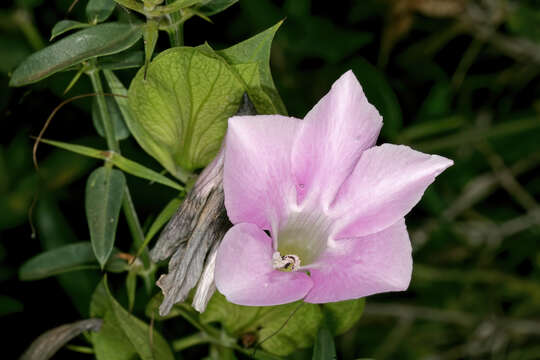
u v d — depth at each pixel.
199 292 0.34
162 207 0.43
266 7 0.46
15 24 0.42
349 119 0.34
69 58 0.35
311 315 0.36
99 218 0.36
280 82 0.47
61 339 0.36
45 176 0.43
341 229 0.35
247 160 0.34
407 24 0.48
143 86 0.35
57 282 0.42
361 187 0.35
